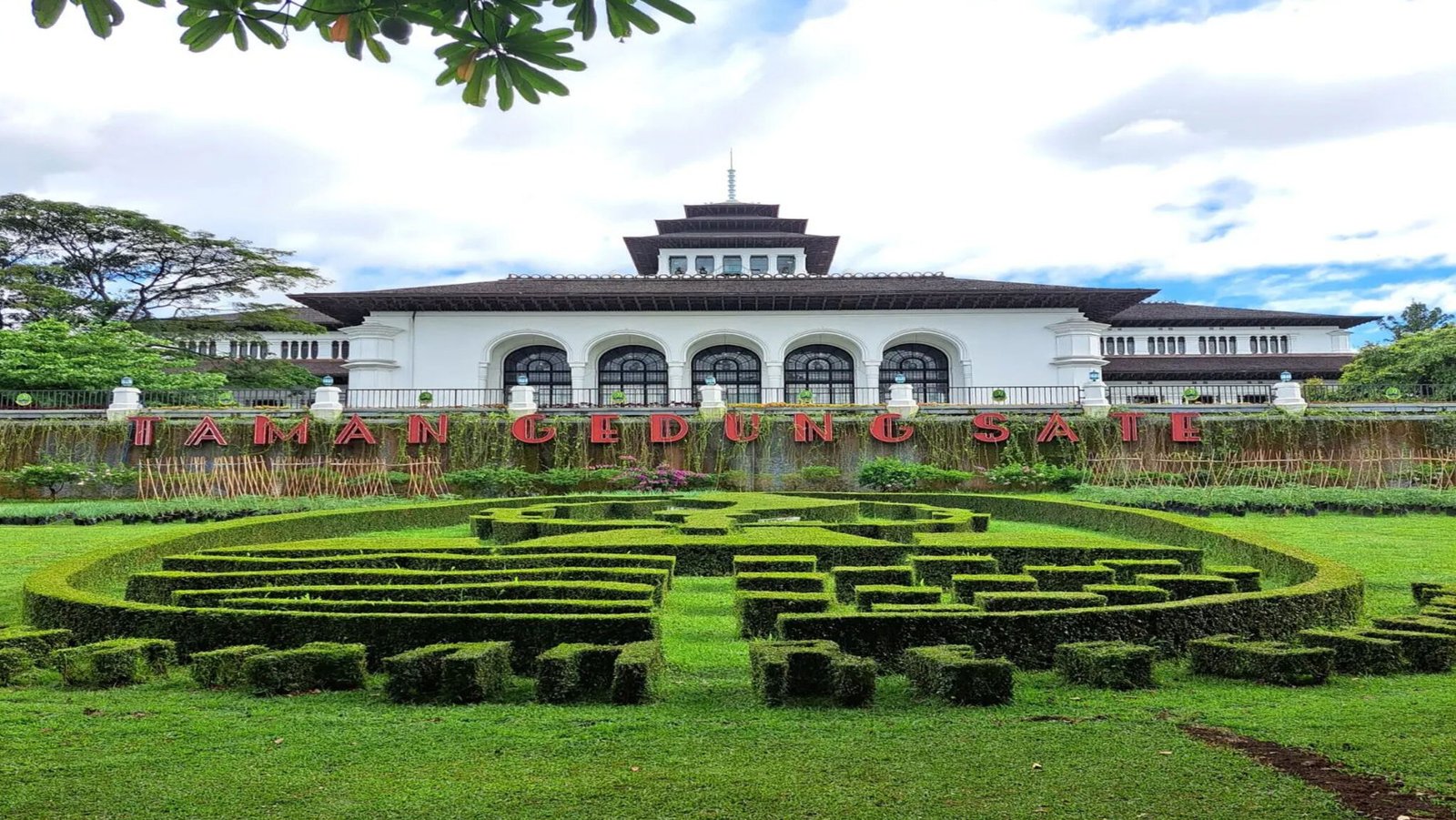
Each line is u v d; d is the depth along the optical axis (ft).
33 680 22.06
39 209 105.81
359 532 53.01
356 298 108.99
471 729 17.49
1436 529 50.78
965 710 18.76
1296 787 13.97
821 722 17.87
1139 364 129.80
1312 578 29.63
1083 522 55.31
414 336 112.68
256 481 79.00
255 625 23.36
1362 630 23.17
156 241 112.27
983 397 112.16
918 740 16.53
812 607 25.80
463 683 19.75
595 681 20.25
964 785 14.25
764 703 19.40
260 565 31.65
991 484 82.58
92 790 14.32
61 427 81.51
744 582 28.76
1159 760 15.29
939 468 82.79
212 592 26.55
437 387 111.86
